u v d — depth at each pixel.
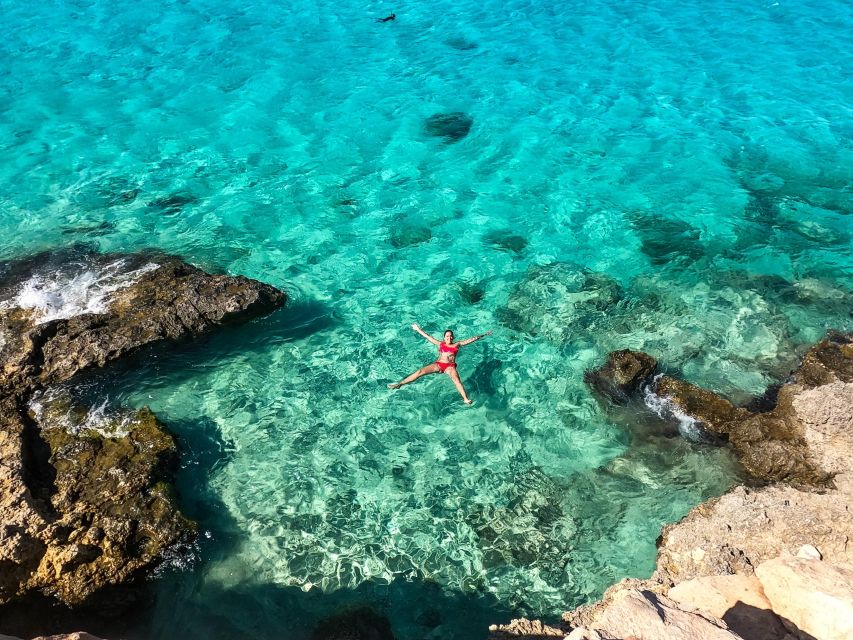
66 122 21.02
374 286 15.68
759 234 17.17
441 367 12.73
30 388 12.16
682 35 27.00
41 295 14.16
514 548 10.60
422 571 10.27
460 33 27.27
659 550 10.23
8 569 9.38
